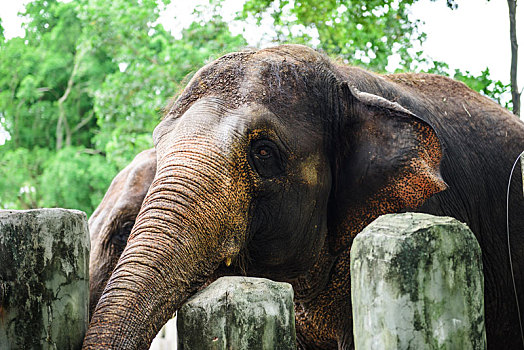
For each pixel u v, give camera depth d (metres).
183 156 3.40
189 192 3.29
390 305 2.04
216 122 3.54
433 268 2.03
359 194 3.84
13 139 26.70
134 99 14.70
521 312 4.80
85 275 2.50
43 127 26.67
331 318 4.27
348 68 4.25
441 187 3.60
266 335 2.27
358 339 2.14
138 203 5.29
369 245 2.09
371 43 10.64
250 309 2.27
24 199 22.70
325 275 4.15
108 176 19.36
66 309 2.42
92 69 24.83
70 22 26.59
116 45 17.20
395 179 3.72
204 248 3.26
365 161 3.81
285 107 3.72
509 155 4.80
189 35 14.96
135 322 2.89
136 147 14.77
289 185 3.70
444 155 4.44
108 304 2.91
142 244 3.12
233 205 3.41
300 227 3.81
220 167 3.41
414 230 2.04
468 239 2.07
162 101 14.32
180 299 3.13
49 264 2.38
